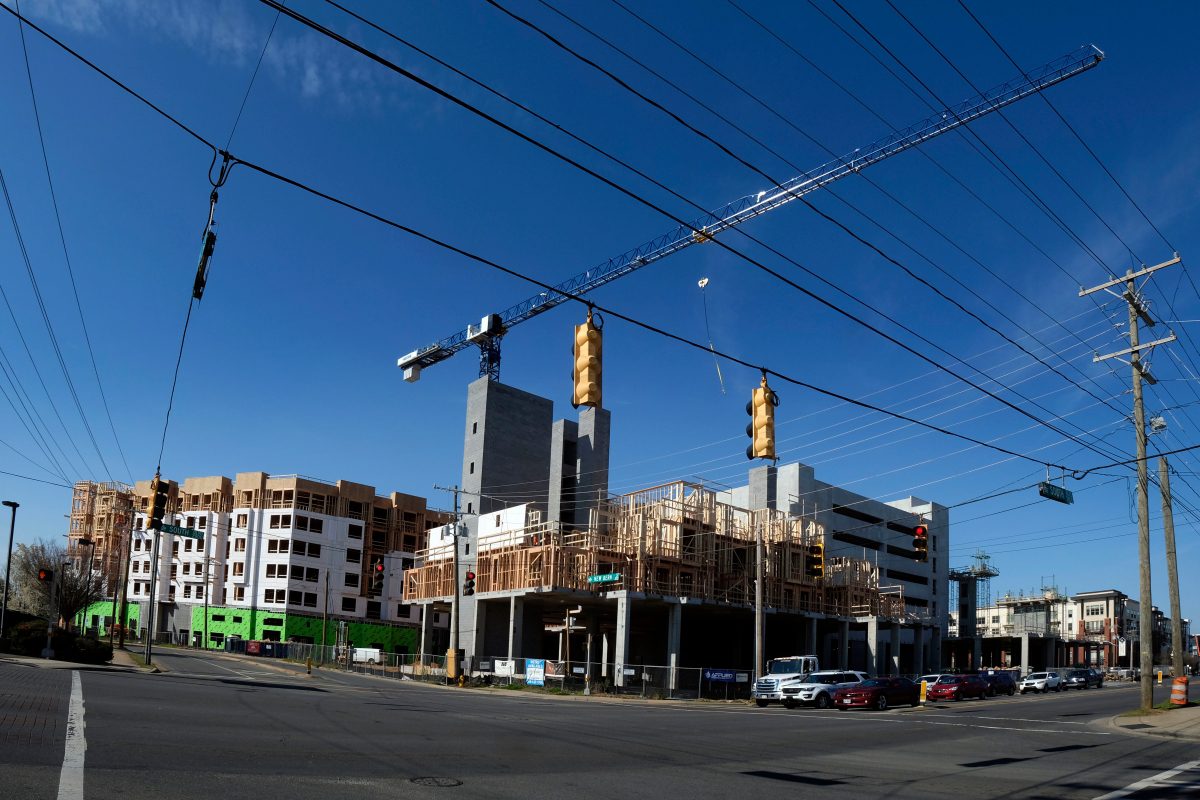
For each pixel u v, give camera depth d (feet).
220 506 336.08
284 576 312.50
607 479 261.65
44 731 43.52
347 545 331.77
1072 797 43.16
